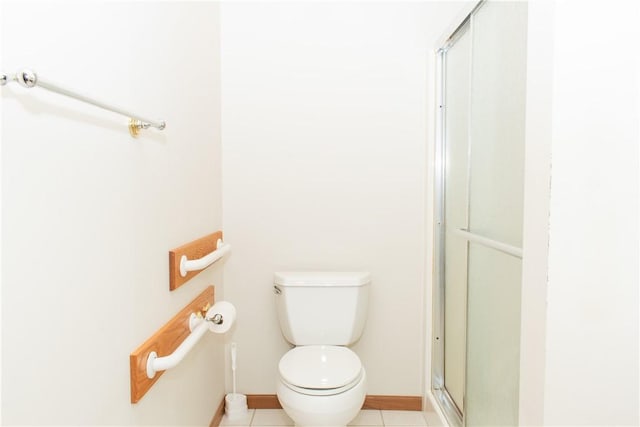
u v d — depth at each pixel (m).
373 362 1.90
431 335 1.83
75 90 0.63
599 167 0.83
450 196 1.68
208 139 1.61
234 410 1.81
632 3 0.80
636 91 0.81
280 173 1.86
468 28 1.45
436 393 1.79
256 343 1.90
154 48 1.07
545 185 0.85
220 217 1.82
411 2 1.81
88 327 0.75
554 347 0.86
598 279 0.85
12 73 0.53
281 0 1.82
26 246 0.60
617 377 0.85
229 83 1.83
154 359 0.99
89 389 0.76
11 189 0.57
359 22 1.82
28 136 0.60
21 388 0.58
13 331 0.57
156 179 1.08
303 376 1.36
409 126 1.84
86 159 0.75
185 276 1.25
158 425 1.09
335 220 1.87
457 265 1.60
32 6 0.61
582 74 0.82
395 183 1.85
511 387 1.12
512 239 1.10
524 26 1.02
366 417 1.84
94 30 0.77
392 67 1.83
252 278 1.88
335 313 1.69
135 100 0.95
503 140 1.15
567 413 0.86
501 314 1.18
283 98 1.84
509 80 1.11
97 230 0.79
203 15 1.54
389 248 1.87
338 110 1.84
